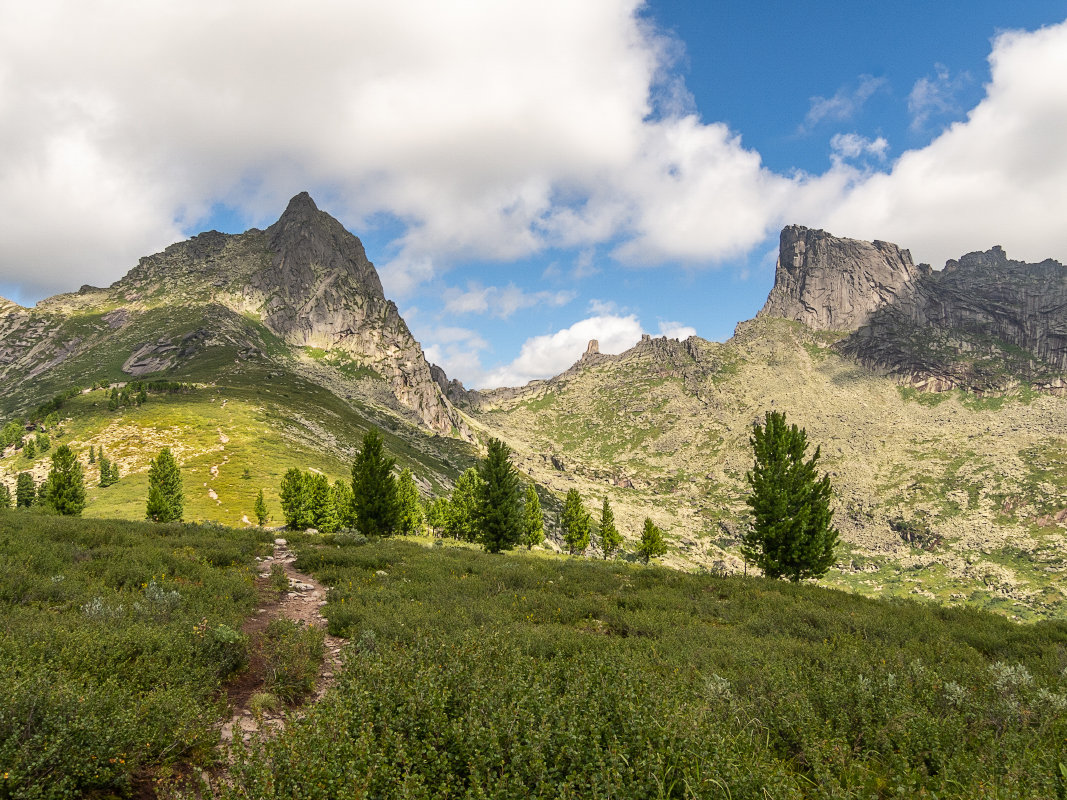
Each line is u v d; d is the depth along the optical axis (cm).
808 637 1248
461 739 470
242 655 870
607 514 8662
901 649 1052
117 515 7744
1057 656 1066
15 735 457
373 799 409
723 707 639
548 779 440
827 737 588
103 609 914
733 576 2336
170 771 507
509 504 4056
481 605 1338
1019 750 560
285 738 459
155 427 13125
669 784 457
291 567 2030
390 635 991
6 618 798
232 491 9275
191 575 1430
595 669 673
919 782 516
